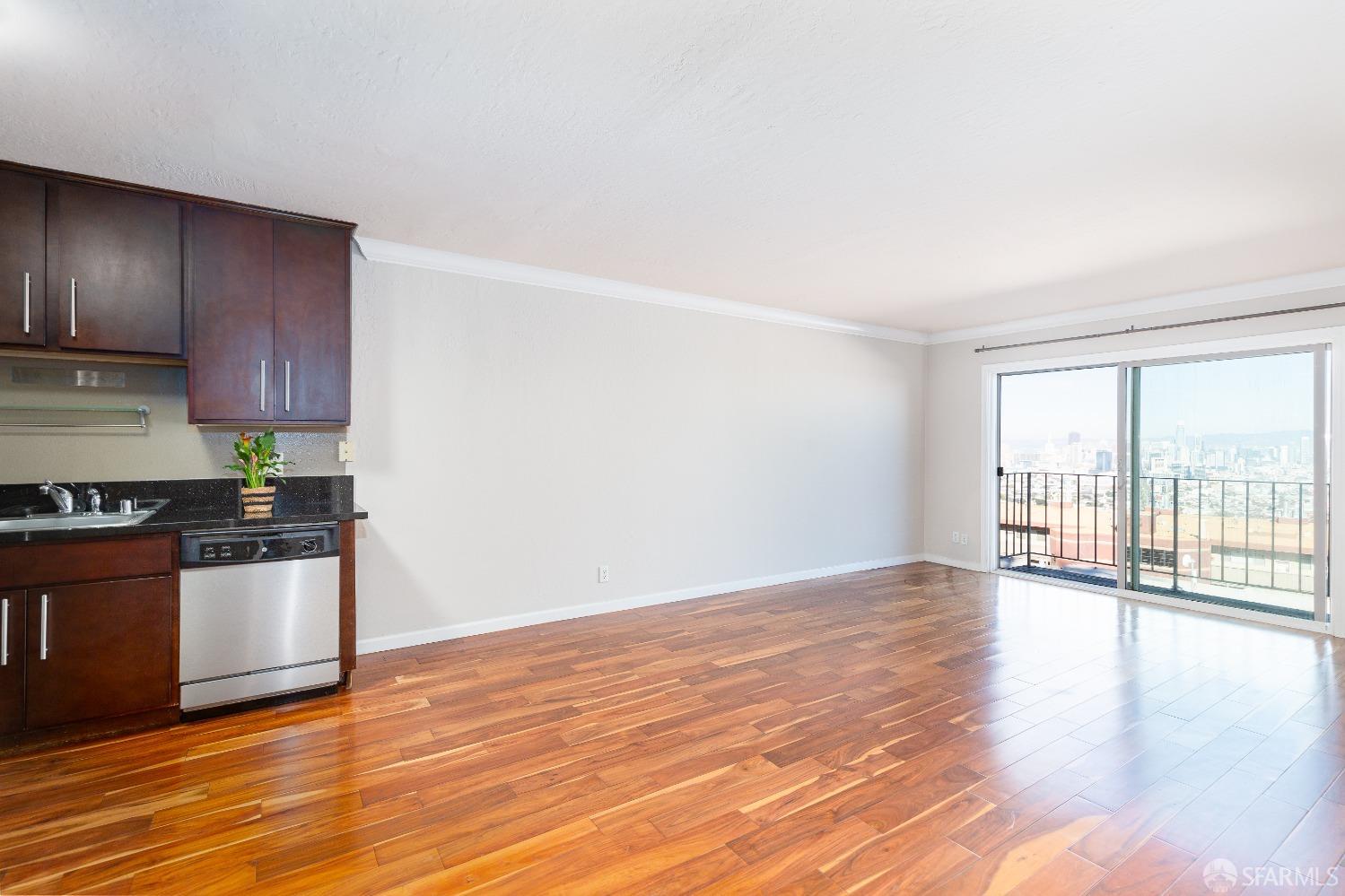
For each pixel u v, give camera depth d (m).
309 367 3.16
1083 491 5.66
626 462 4.55
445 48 1.81
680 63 1.88
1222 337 4.49
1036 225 3.26
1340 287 3.99
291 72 1.92
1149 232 3.35
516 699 2.97
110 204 2.72
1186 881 1.75
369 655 3.58
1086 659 3.52
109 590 2.54
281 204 2.99
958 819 2.03
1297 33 1.71
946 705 2.91
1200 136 2.32
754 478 5.24
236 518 2.88
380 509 3.66
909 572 5.86
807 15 1.66
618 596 4.52
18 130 2.26
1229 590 4.48
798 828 1.98
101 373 3.01
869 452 6.02
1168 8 1.62
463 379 3.89
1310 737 2.59
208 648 2.72
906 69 1.91
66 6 1.59
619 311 4.50
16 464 2.87
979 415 6.00
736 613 4.47
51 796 2.13
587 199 2.95
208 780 2.24
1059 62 1.87
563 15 1.66
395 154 2.49
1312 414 4.13
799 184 2.78
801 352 5.52
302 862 1.81
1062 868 1.80
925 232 3.38
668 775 2.30
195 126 2.24
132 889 1.69
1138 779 2.27
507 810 2.08
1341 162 2.51
